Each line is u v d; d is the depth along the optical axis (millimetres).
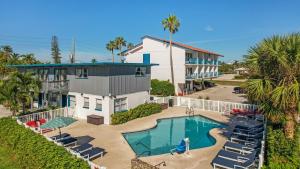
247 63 14867
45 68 32312
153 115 29781
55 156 12453
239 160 14344
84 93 27688
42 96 32781
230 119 27625
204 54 58188
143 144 20672
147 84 31578
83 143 17547
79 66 27234
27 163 14383
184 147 17734
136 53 52406
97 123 25203
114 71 26203
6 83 24656
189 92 53719
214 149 18188
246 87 14922
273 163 12164
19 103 25344
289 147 13422
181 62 48156
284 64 13141
